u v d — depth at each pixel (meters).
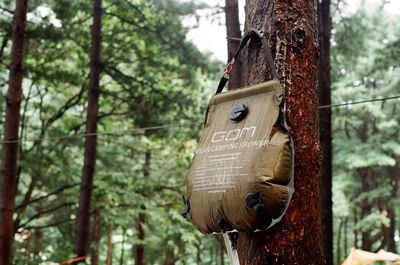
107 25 12.50
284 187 1.65
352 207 20.69
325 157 7.42
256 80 2.05
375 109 16.84
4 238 7.46
